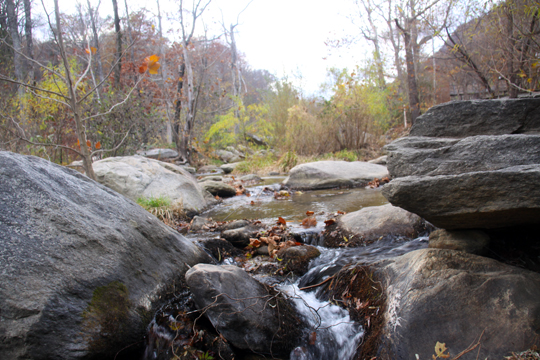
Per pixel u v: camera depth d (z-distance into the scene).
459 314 1.95
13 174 2.12
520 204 2.07
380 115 14.77
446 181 2.31
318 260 3.32
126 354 2.01
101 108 9.00
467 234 2.64
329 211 5.26
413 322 1.99
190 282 2.30
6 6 11.06
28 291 1.72
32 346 1.64
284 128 15.28
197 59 17.56
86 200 2.45
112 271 2.11
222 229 4.47
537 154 2.45
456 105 3.21
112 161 6.03
